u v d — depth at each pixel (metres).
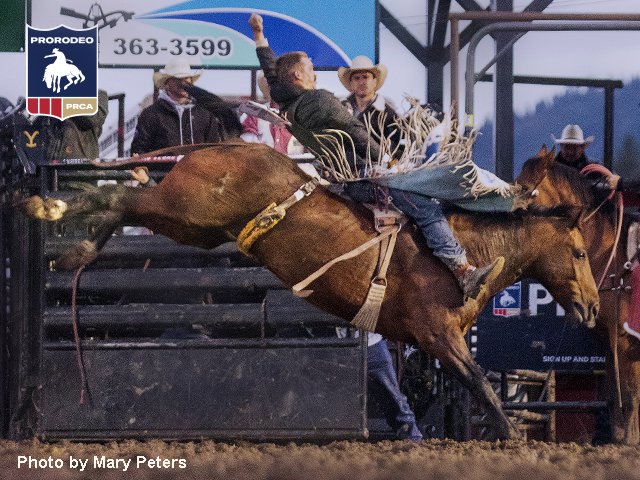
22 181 14.73
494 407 12.12
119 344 13.48
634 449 12.38
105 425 13.43
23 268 14.59
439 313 12.18
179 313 13.59
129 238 13.85
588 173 15.73
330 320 13.50
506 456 10.85
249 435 13.34
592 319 13.05
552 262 12.91
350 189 12.36
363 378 13.34
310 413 13.34
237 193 12.02
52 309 13.62
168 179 12.06
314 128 12.53
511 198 12.57
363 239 12.15
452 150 12.41
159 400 13.42
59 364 13.52
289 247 12.16
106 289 13.66
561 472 9.89
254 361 13.43
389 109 14.06
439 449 11.77
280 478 9.55
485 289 12.53
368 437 14.73
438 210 12.20
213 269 13.68
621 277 14.50
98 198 12.01
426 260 12.24
